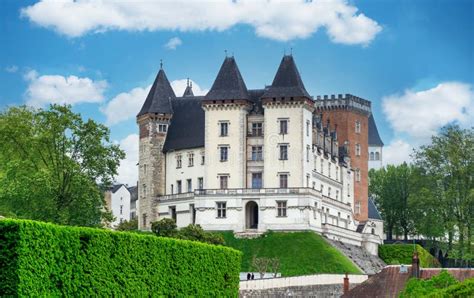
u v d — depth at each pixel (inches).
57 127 5797.2
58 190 5674.2
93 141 5876.0
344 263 7391.7
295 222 7864.2
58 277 2819.9
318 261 7357.3
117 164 5974.4
